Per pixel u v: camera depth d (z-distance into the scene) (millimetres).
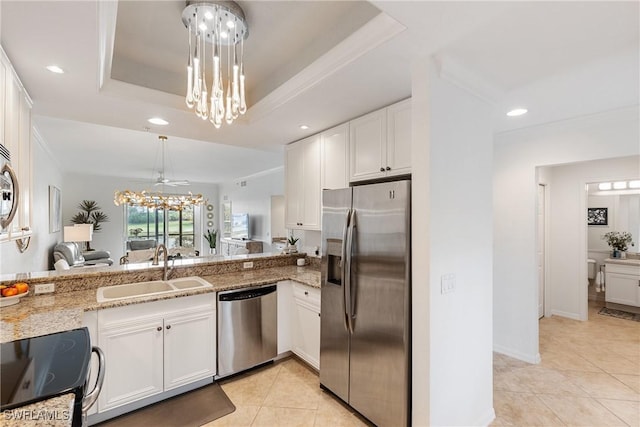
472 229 2055
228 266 3328
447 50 1693
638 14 1379
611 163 4102
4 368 1066
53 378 996
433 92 1769
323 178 3121
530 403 2424
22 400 876
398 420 1929
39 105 2385
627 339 3658
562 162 2961
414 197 1833
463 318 1985
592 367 3000
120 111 2535
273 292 3012
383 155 2443
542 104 2486
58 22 1389
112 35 1754
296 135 3344
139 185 9297
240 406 2365
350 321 2234
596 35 1547
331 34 1976
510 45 1648
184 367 2484
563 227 4504
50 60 1731
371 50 1697
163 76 2473
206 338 2598
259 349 2891
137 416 2236
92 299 2248
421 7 1346
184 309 2486
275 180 7391
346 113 2635
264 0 1706
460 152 1956
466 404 2016
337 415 2260
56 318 1800
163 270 2924
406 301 1884
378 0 1302
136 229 9508
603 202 5316
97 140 4582
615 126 2643
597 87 2154
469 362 2037
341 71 1922
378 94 2248
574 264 4391
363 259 2168
